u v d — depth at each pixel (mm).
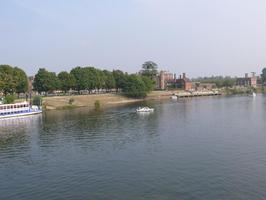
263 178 50500
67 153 70875
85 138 87312
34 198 46000
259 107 163625
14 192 48500
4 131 104000
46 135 93625
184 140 80562
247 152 66500
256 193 44719
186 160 61719
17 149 76500
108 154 68688
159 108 173250
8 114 142750
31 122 124438
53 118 135125
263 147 70500
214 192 45438
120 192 46781
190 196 44344
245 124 104000
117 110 166000
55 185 50750
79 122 119438
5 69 182875
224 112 142625
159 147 73562
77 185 50375
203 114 136750
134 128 102562
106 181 51562
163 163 60250
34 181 53000
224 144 74500
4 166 62344
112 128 103500
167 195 45000
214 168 56156
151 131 95812
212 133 89062
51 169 59281
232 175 52281
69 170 58188
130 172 55594
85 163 62344
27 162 64750
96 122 118562
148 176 53125
